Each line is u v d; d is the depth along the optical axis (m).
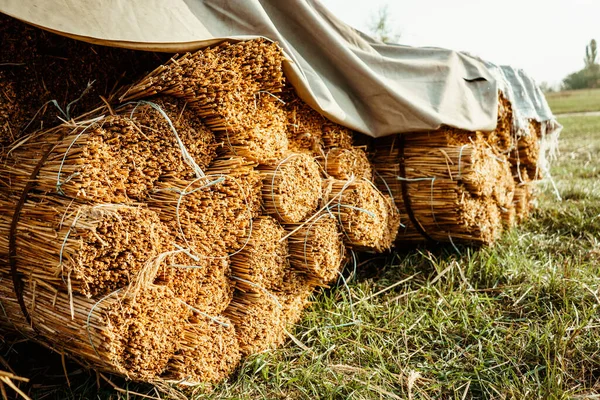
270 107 3.04
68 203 2.17
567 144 14.55
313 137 3.62
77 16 2.25
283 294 3.27
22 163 2.33
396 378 2.85
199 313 2.62
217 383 2.77
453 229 4.42
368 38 4.32
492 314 3.59
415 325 3.43
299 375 2.82
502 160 5.19
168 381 2.47
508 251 4.65
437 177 4.19
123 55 2.88
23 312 2.33
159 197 2.49
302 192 3.21
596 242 4.84
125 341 2.19
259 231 2.97
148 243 2.26
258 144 2.97
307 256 3.23
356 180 3.63
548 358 2.88
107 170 2.22
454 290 4.04
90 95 2.78
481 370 2.88
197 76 2.48
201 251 2.65
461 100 4.46
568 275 3.96
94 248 2.07
